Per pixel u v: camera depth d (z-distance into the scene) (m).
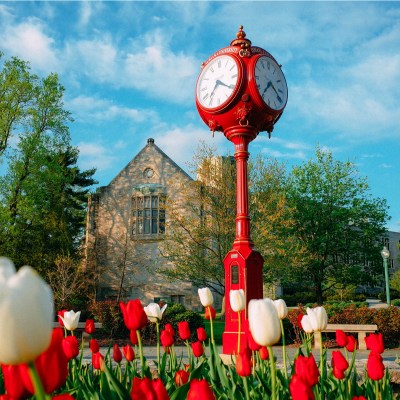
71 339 3.13
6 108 27.14
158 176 35.25
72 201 37.16
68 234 31.69
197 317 17.39
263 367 3.61
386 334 15.12
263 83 7.92
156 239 33.84
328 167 29.97
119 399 2.36
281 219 22.52
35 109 27.92
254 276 7.65
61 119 28.22
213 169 23.16
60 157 35.53
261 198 22.62
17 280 1.05
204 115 8.29
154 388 1.83
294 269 24.72
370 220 30.33
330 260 30.31
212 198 22.80
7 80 26.95
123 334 17.66
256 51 8.16
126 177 35.97
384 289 58.91
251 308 2.03
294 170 30.28
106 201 35.81
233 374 3.26
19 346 1.04
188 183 25.03
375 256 29.91
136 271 32.12
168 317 17.16
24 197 27.55
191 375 2.83
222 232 22.16
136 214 34.84
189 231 22.69
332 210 29.19
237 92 7.73
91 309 18.39
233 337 7.39
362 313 15.74
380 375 2.86
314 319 3.22
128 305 2.88
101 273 32.41
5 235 27.33
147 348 14.40
